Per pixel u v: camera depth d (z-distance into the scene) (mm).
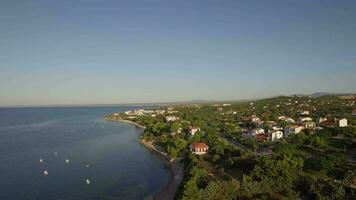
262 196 79688
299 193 81188
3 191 99312
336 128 150125
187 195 76250
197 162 115250
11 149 169625
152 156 149500
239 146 153625
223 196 79500
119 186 105062
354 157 109688
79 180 111500
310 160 103250
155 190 100750
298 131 168625
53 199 92750
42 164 134500
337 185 79312
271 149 141625
